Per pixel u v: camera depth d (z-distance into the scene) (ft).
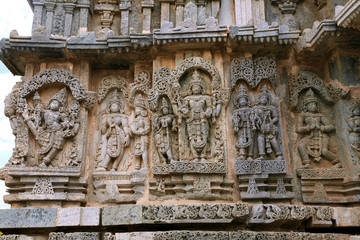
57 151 15.11
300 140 15.74
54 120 15.25
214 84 15.29
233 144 15.03
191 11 16.76
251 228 13.93
